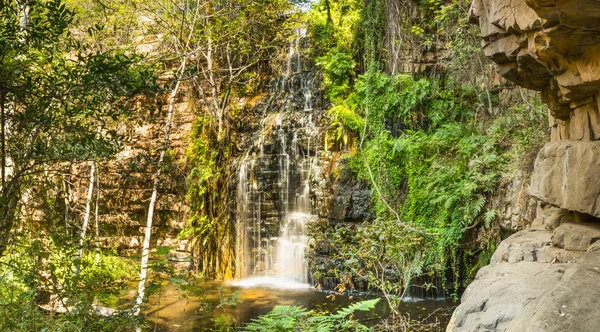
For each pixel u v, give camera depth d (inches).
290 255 570.3
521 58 188.1
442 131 505.0
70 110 147.1
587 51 151.4
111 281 207.8
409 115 550.3
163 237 674.2
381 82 547.8
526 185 388.5
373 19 581.9
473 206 432.5
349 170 546.3
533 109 417.4
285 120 617.9
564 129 218.8
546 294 109.3
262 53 682.2
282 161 607.8
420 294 457.7
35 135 156.6
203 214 621.9
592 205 171.3
